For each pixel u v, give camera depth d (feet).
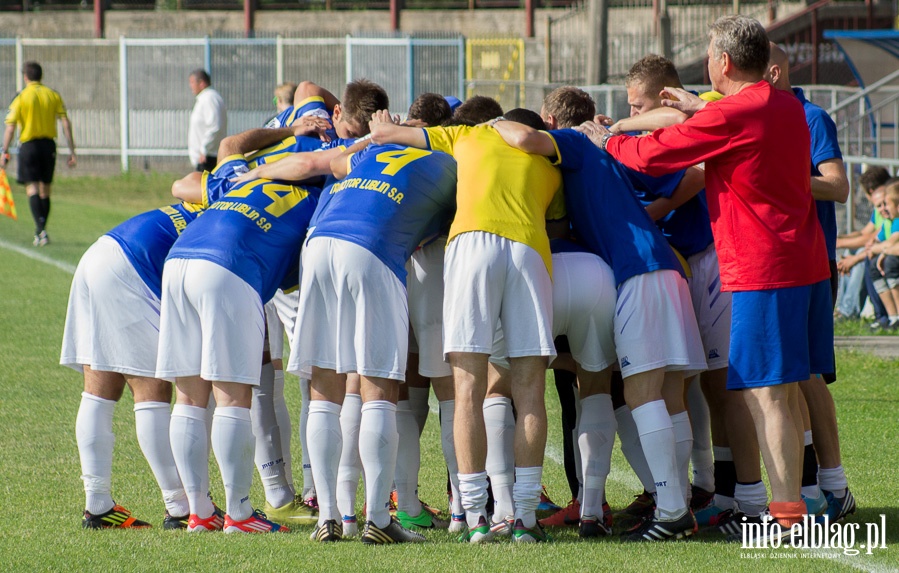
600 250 40.29
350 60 227.81
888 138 141.69
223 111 136.67
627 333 38.88
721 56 38.70
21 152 129.59
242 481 40.27
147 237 42.24
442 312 41.73
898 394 64.69
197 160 136.26
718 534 40.70
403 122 44.39
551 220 41.39
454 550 37.22
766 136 37.14
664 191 42.01
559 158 40.01
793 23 214.90
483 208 38.73
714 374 42.09
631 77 43.60
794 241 37.47
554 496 48.03
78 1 288.51
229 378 39.19
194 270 39.52
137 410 41.73
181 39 230.07
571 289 39.34
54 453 52.54
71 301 42.04
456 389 38.78
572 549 37.32
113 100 240.73
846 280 91.45
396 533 38.70
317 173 42.70
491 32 258.37
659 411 38.81
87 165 234.79
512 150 39.88
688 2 237.66
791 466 37.81
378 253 38.60
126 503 45.60
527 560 35.70
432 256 42.01
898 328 83.82
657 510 39.06
